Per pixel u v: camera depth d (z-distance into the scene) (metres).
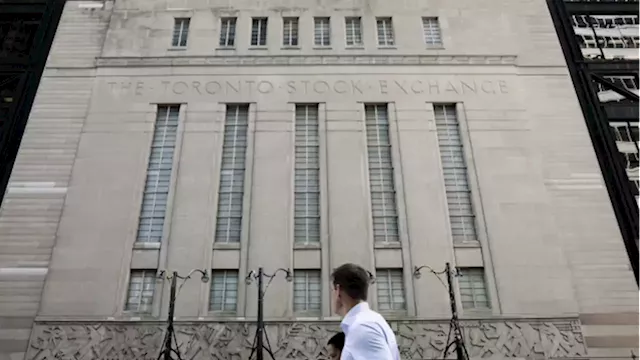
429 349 16.34
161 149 20.38
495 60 22.55
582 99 21.94
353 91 21.53
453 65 22.34
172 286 16.14
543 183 19.53
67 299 17.03
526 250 18.17
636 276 17.91
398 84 21.77
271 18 23.48
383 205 19.28
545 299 17.27
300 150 20.39
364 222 18.56
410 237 18.38
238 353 16.17
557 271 17.77
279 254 17.94
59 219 18.59
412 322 16.75
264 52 22.52
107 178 19.34
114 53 22.52
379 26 23.70
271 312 16.89
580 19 24.78
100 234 18.22
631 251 18.39
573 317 16.95
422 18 23.84
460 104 21.38
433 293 17.33
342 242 18.17
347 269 4.56
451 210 19.28
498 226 18.64
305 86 21.66
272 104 21.17
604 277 17.89
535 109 21.45
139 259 17.92
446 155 20.50
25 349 16.23
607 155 20.39
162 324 16.59
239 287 17.34
